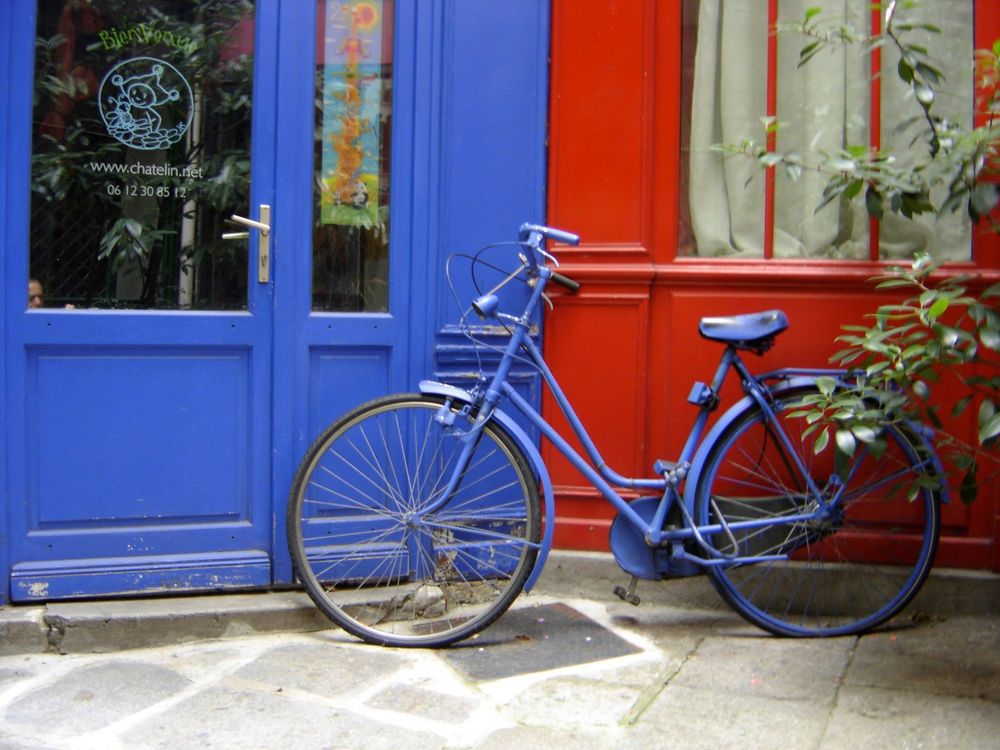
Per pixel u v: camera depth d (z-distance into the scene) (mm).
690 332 3996
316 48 3889
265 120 3818
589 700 3160
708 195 4039
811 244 4023
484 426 3604
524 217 4016
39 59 3656
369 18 3932
